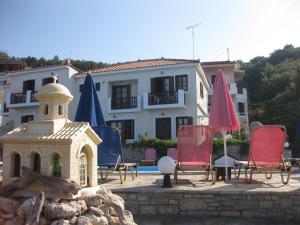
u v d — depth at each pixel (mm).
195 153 7289
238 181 7574
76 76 25594
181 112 22859
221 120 7547
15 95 27266
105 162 7559
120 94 25125
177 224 5324
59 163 3834
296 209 5746
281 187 6398
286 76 46812
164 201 6070
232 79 31953
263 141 7121
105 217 3703
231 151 20484
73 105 25359
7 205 3508
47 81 26484
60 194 3479
